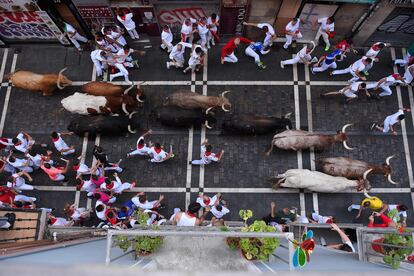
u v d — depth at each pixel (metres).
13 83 16.50
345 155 16.11
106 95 15.67
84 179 15.86
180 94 15.55
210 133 16.48
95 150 14.69
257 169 16.02
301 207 15.53
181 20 16.94
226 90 17.23
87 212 15.19
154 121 16.73
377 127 16.28
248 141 16.33
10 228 8.88
